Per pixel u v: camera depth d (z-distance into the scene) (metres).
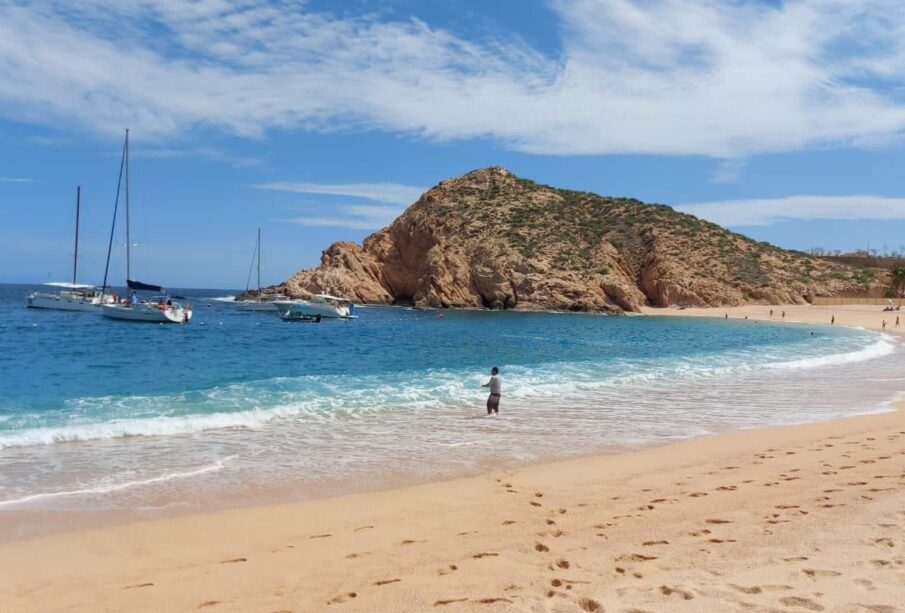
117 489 8.72
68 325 46.59
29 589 5.43
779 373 24.39
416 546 6.41
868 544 5.99
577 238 113.31
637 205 129.88
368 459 10.71
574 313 89.69
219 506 8.08
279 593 5.25
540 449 11.63
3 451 10.77
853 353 32.38
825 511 7.14
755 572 5.35
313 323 60.00
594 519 7.21
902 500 7.52
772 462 10.11
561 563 5.75
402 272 108.94
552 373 23.00
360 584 5.39
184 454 10.81
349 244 109.25
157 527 7.13
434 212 118.88
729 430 13.58
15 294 121.94
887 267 131.25
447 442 12.13
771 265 113.94
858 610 4.59
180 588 5.41
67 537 6.79
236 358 27.45
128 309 50.91
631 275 107.25
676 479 9.14
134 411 14.34
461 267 99.19
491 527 7.01
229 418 13.75
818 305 102.19
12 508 7.84
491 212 120.00
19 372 21.44
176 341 36.28
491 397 15.03
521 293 96.00
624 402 17.25
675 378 22.47
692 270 105.81
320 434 12.70
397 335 44.22
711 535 6.43
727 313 89.00
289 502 8.27
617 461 10.47
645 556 5.86
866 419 14.48
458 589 5.20
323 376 21.31
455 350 32.72
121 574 5.78
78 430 12.09
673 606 4.70
